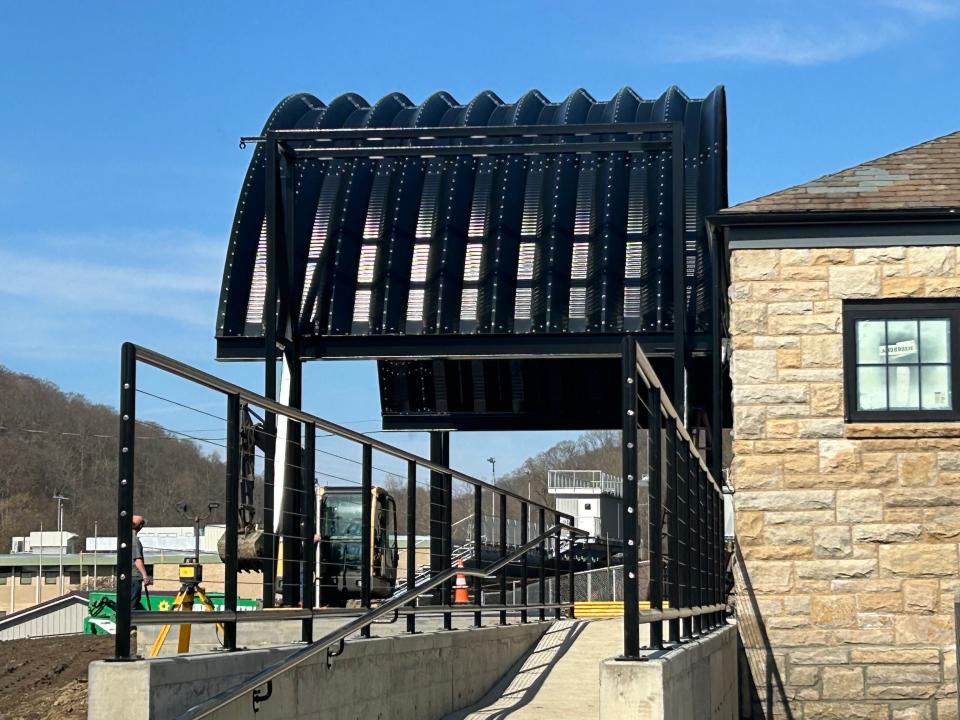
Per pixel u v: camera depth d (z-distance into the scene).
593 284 19.56
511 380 22.80
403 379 23.06
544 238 20.19
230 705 6.65
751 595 13.78
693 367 21.69
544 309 19.42
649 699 6.53
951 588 13.56
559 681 12.56
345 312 19.69
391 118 22.30
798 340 14.02
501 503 13.88
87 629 23.36
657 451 7.43
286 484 17.12
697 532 9.97
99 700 5.90
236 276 19.72
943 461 13.73
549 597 28.66
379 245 20.31
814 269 14.06
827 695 13.59
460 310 19.69
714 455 16.17
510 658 13.42
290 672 7.49
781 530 13.83
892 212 13.80
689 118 21.19
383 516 19.31
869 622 13.63
